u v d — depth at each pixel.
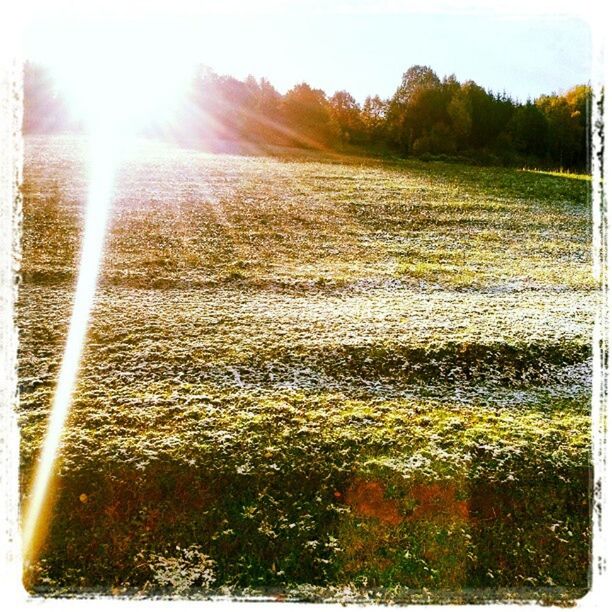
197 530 8.79
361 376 11.59
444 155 31.42
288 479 9.25
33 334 12.45
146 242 18.17
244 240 18.98
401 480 9.26
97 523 8.81
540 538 8.95
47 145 27.23
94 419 10.12
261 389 11.06
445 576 8.62
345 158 31.59
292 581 8.48
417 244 19.41
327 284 15.91
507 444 9.87
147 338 12.55
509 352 12.29
